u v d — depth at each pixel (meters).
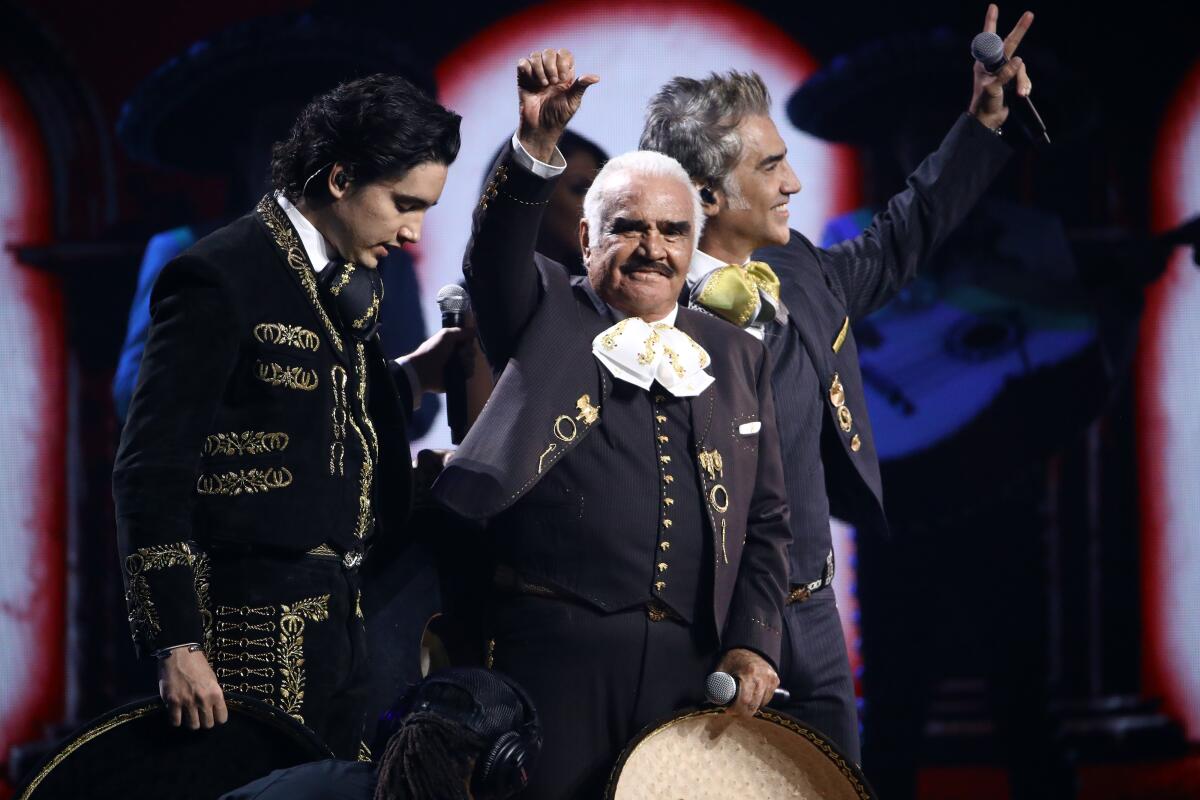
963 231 22.42
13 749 23.91
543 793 10.05
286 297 10.13
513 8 24.27
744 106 12.42
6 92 23.98
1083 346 22.38
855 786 10.23
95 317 24.23
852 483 12.42
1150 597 23.53
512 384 10.38
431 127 10.30
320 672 10.09
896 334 22.30
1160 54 23.77
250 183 23.06
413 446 21.75
